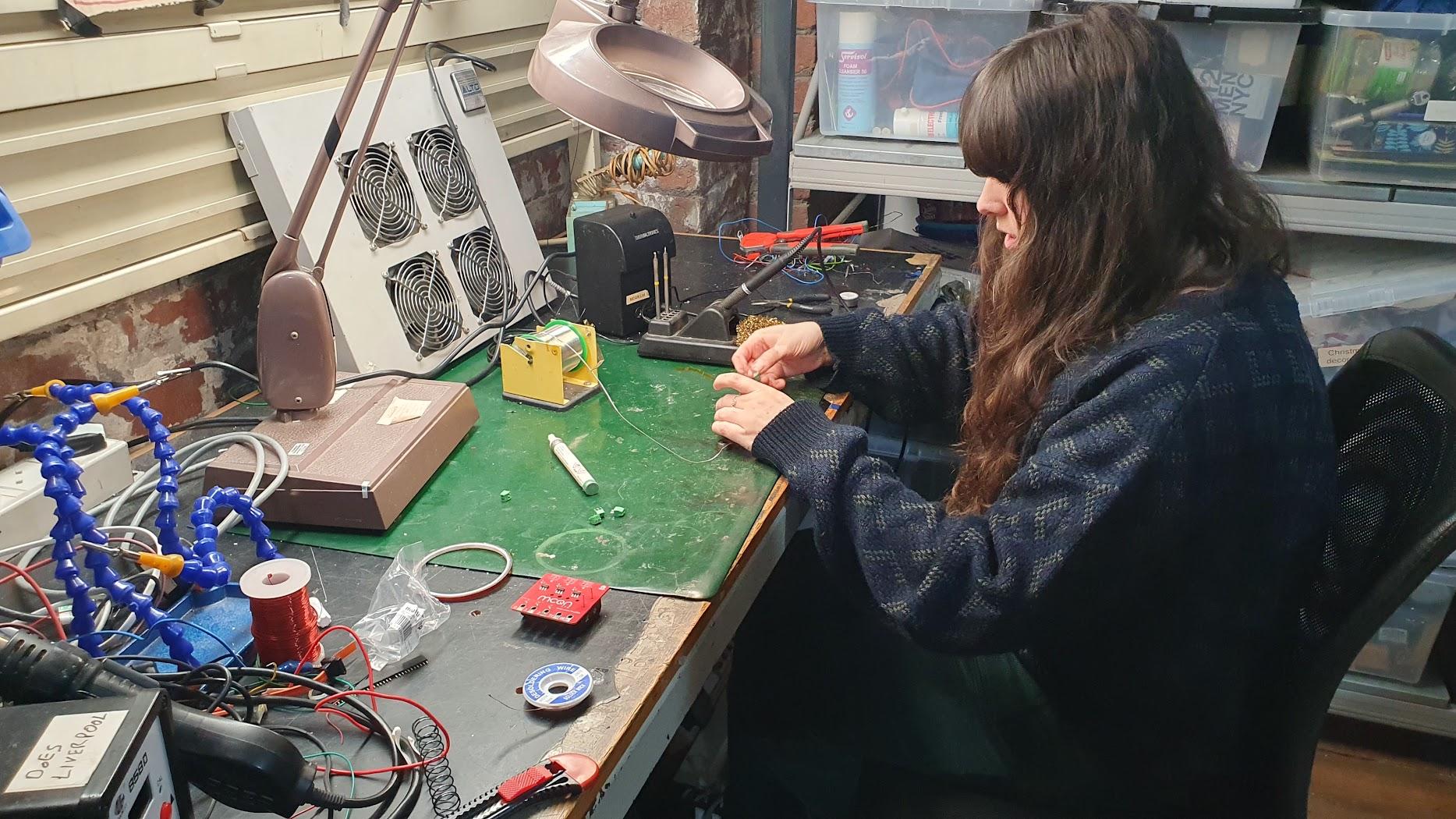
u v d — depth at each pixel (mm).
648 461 1109
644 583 888
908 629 917
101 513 970
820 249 1746
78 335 1100
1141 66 862
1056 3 1673
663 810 1375
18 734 521
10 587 839
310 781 622
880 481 995
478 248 1500
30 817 475
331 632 828
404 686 765
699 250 1820
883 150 1853
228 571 812
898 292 1601
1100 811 983
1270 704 940
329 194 1255
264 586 761
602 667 783
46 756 505
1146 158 863
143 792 529
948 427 1938
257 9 1225
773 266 1531
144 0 1060
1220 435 830
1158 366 840
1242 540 880
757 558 1014
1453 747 1855
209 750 595
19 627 700
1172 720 949
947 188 1830
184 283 1231
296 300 1025
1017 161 898
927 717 1169
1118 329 907
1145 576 876
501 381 1330
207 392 1291
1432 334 985
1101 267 901
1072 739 1039
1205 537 875
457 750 700
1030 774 1031
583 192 1694
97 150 1048
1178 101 876
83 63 1005
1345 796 1753
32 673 597
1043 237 918
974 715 1152
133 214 1105
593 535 966
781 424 1077
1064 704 1048
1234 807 973
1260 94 1660
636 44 1096
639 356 1398
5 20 938
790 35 2076
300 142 1238
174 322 1226
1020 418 992
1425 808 1729
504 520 994
